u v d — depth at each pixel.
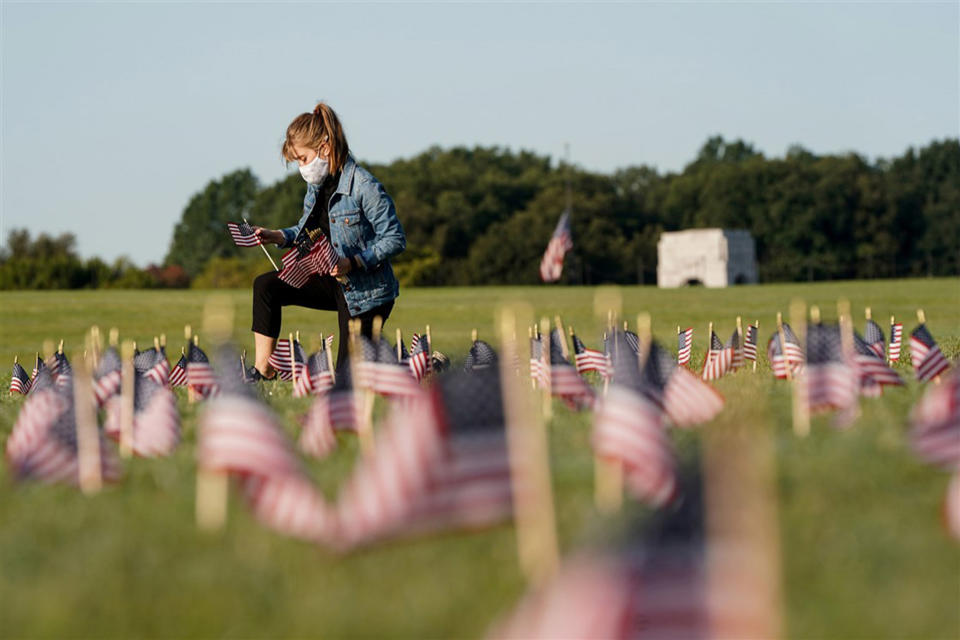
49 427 17.48
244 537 13.69
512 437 12.90
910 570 11.60
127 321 108.56
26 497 17.03
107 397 25.36
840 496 14.74
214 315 14.10
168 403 20.97
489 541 13.41
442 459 12.77
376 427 22.58
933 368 29.42
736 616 8.34
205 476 14.69
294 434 22.67
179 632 10.45
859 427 20.23
